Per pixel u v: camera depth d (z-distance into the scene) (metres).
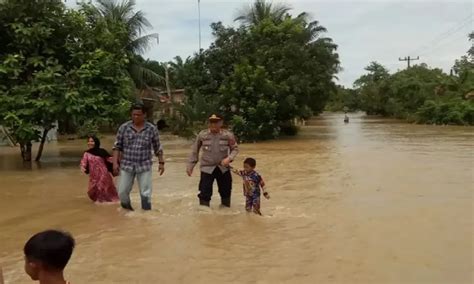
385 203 10.02
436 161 16.88
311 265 6.27
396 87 65.31
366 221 8.52
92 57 17.31
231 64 32.97
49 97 16.27
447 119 46.41
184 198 11.07
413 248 6.88
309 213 9.30
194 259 6.64
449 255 6.53
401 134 33.38
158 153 9.97
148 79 41.75
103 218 9.25
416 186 11.94
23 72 17.08
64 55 17.80
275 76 31.19
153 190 12.25
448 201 10.04
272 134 30.69
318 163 17.30
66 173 15.64
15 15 17.00
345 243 7.21
